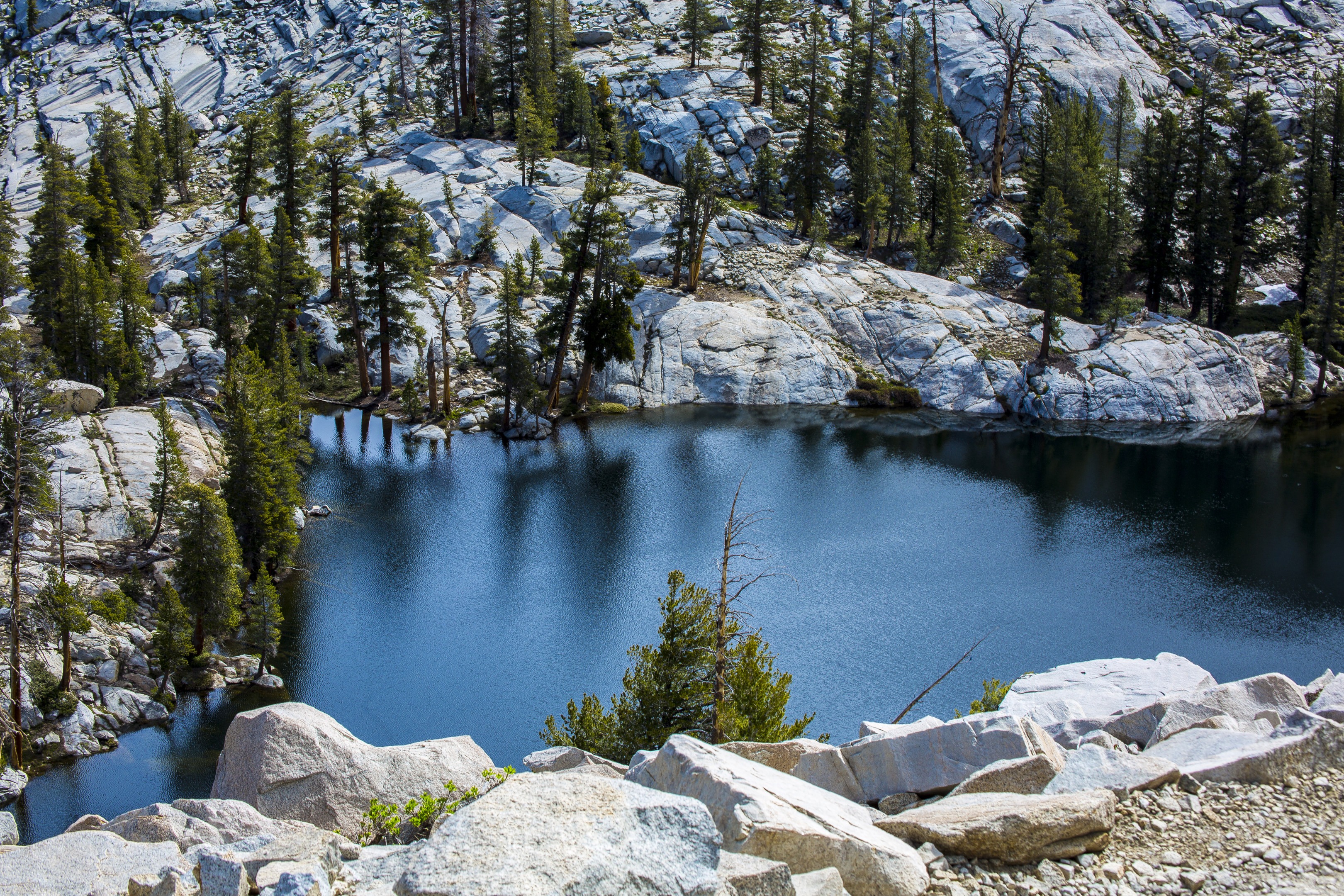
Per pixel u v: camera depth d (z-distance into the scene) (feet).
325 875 31.58
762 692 72.69
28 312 219.20
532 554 148.46
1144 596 134.21
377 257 217.56
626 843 27.86
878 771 43.16
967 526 162.81
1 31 489.26
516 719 103.96
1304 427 230.89
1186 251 279.69
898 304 258.78
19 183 377.91
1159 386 239.71
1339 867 31.96
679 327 248.11
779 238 279.90
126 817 41.11
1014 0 380.58
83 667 110.01
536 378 225.15
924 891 32.40
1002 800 36.58
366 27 443.32
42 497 123.54
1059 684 70.38
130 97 433.48
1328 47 382.22
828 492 179.01
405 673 113.80
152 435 158.51
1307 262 278.46
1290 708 48.91
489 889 25.49
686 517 164.96
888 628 123.54
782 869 29.55
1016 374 243.81
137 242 276.00
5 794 92.99
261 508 136.26
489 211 270.87
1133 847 34.27
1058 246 238.27
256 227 215.10
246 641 121.80
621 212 270.87
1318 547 152.15
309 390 223.51
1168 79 367.45
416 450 198.39
